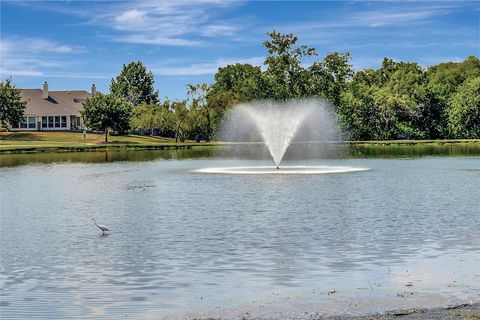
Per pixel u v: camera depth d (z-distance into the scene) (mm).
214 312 15383
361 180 50781
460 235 25344
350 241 24375
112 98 137000
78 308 15969
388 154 96125
